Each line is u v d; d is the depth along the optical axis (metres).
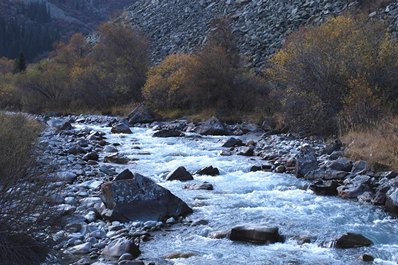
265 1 40.16
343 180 11.20
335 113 18.41
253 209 9.27
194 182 11.52
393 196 9.21
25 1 168.38
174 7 53.84
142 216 8.46
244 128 22.53
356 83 17.28
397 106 17.45
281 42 33.16
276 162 13.59
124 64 38.03
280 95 22.98
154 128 23.55
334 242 7.36
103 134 20.70
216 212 9.02
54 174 8.89
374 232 7.99
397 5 28.25
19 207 6.13
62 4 181.50
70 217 8.16
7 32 122.62
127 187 8.65
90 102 38.12
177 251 7.00
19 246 6.04
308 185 11.15
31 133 11.02
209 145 17.84
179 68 32.03
